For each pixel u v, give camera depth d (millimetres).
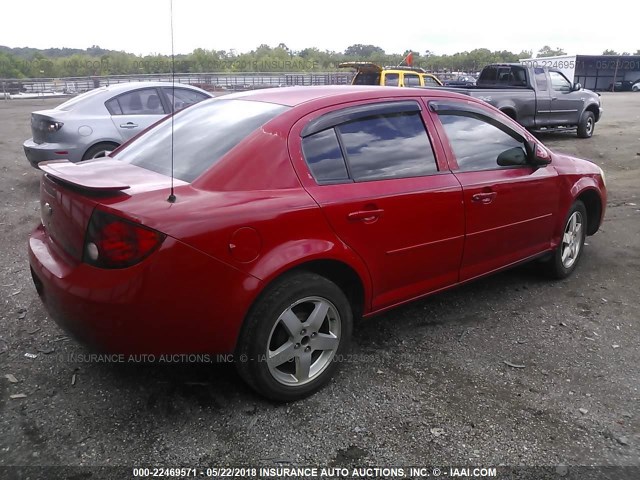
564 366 3492
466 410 3008
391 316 4176
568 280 4969
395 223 3342
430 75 15523
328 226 3018
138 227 2506
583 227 5070
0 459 2572
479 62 72312
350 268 3168
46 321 3918
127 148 3719
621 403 3104
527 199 4258
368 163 3336
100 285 2553
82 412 2920
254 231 2736
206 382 3207
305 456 2643
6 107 21438
